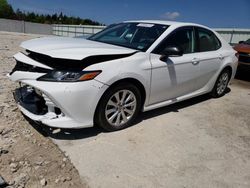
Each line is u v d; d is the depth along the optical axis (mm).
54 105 2891
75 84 2828
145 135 3438
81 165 2686
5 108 3789
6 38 19328
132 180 2547
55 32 41062
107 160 2812
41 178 2445
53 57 2850
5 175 2432
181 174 2717
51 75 2852
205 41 4680
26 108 3191
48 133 3230
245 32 12680
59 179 2459
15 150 2824
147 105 3764
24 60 3127
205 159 3035
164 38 3801
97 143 3115
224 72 5250
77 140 3139
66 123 2945
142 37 3896
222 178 2727
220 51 5020
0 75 5641
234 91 6195
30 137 3104
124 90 3334
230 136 3682
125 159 2867
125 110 3473
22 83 3207
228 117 4383
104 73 3010
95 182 2469
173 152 3107
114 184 2467
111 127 3371
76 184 2420
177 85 4074
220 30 13797
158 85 3719
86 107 2969
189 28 4324
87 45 3369
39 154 2797
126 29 4285
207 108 4734
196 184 2590
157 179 2600
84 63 2957
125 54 3291
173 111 4398
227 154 3195
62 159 2750
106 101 3170
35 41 3539
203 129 3814
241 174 2832
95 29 28266
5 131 3170
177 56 3770
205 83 4816
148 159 2914
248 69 7230
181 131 3670
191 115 4309
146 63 3463
